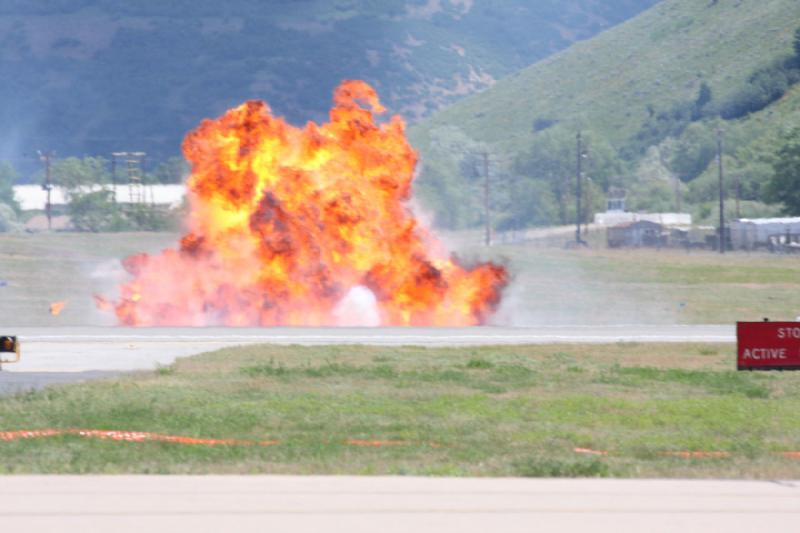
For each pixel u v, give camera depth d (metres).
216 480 59.53
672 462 68.75
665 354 135.12
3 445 71.69
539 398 98.81
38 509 50.59
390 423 84.38
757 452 73.38
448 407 92.81
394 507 51.78
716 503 53.81
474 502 53.25
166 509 50.72
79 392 96.06
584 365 122.50
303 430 80.88
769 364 119.69
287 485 57.91
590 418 88.19
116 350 133.88
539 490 57.03
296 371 113.00
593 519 49.69
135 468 63.19
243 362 121.12
